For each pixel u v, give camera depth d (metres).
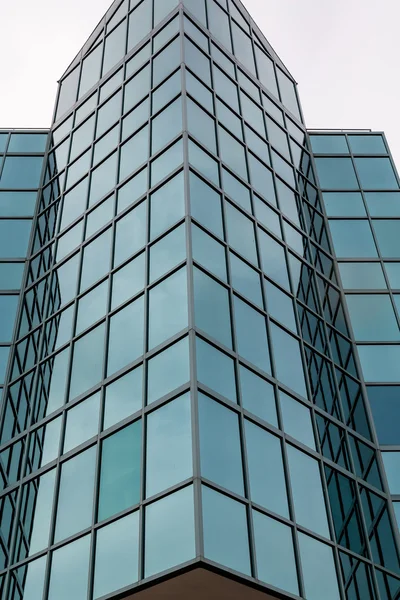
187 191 24.00
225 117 29.08
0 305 30.84
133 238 25.30
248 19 35.94
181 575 16.91
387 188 35.78
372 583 21.12
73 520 20.27
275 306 25.06
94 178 30.00
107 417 21.53
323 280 29.94
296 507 20.22
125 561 18.06
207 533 17.06
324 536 20.53
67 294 27.16
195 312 21.05
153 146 27.23
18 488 23.09
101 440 21.11
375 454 25.45
